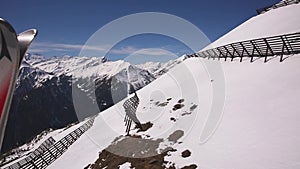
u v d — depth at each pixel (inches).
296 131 388.2
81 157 706.8
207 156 439.5
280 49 816.9
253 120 482.9
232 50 1126.4
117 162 561.0
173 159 480.4
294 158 333.7
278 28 1118.4
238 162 382.0
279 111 469.4
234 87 701.9
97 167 583.5
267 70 714.8
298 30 949.8
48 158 863.1
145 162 512.1
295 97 491.5
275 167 334.0
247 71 792.3
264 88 604.7
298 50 736.3
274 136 402.0
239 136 452.1
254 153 385.1
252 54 892.0
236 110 558.3
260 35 1171.9
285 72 639.1
